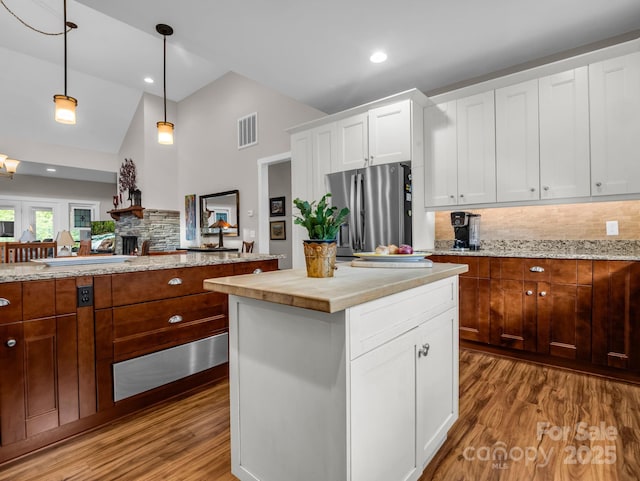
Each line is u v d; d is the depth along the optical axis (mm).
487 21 2361
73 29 4398
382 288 1066
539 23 2385
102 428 1777
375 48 2697
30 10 3975
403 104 3008
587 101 2410
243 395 1288
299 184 3820
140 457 1543
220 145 5770
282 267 6539
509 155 2732
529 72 2604
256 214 5184
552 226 2846
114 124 6645
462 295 2846
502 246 3090
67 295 1657
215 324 2318
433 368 1445
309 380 1054
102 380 1774
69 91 5723
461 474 1399
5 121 5812
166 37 2561
